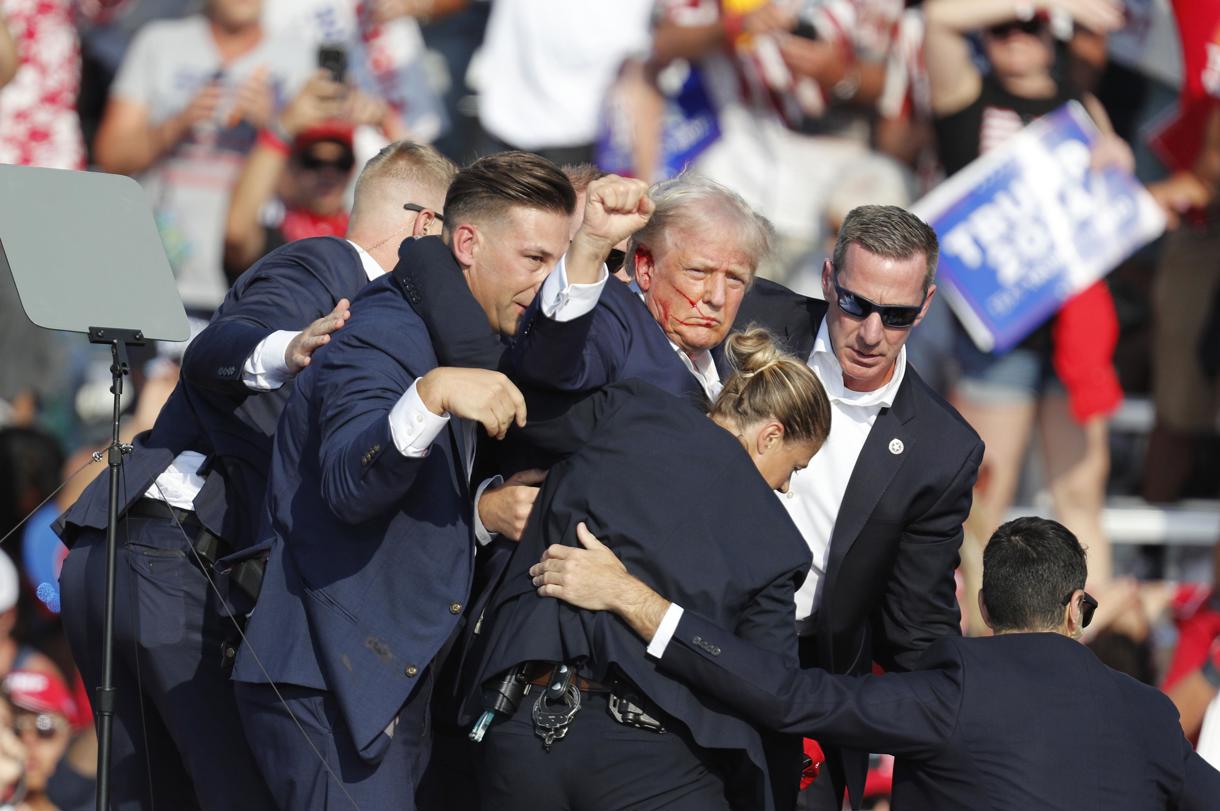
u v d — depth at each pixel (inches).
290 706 437.1
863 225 508.1
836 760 559.2
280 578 443.8
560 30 932.0
